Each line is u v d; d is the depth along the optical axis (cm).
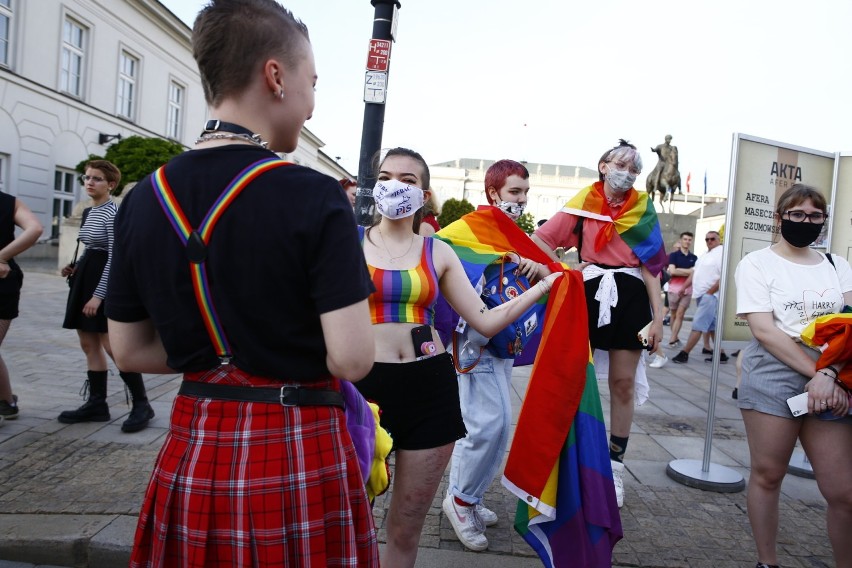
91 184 410
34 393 499
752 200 378
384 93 494
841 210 412
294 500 117
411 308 218
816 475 253
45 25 1877
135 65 2381
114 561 267
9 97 1753
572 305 249
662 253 345
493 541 295
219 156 118
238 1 123
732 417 552
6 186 1778
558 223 355
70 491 316
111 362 623
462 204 4088
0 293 394
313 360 122
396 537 220
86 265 414
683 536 306
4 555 268
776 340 250
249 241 112
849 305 264
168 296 118
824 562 286
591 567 235
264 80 124
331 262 114
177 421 123
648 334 306
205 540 115
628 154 335
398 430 214
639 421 528
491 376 285
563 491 240
